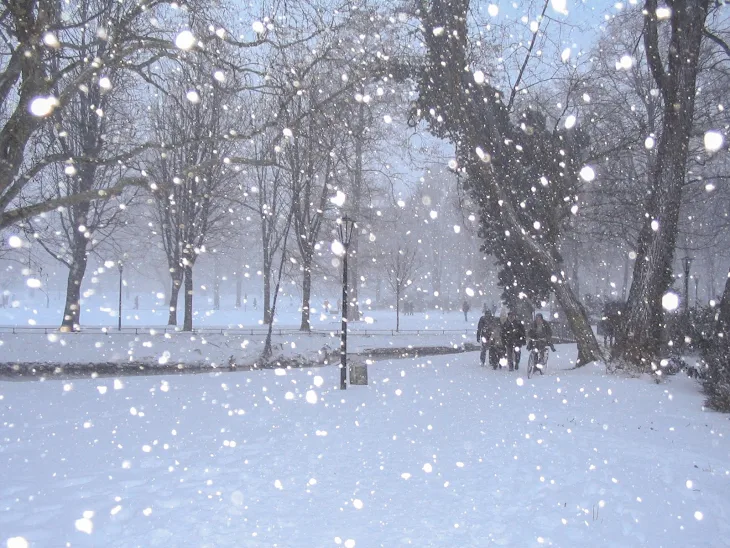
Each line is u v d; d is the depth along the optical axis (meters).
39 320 38.28
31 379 20.27
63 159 8.07
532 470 6.57
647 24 15.07
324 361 25.81
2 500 5.55
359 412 10.38
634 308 14.79
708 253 37.12
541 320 16.30
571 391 12.13
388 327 37.94
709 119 17.39
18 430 8.77
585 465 6.72
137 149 8.46
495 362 17.70
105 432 8.70
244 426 9.20
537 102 19.69
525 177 18.39
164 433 8.66
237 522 5.00
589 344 16.86
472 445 7.77
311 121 10.24
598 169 22.64
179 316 45.31
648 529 4.87
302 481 6.23
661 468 6.53
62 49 9.81
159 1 8.58
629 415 9.65
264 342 25.72
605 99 23.55
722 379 10.23
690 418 9.38
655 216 14.82
